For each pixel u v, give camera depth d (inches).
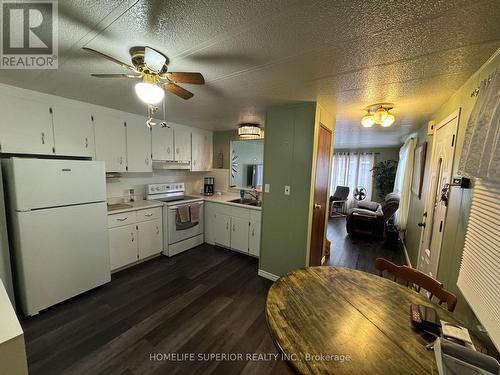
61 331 73.0
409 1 34.8
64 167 83.8
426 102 86.7
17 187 73.2
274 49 50.9
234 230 138.8
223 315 82.6
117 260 109.4
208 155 173.3
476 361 30.4
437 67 57.1
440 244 77.7
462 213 60.3
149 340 70.1
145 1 36.4
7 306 38.3
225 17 40.2
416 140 155.9
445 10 36.4
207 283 104.9
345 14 38.4
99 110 106.4
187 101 93.7
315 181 100.4
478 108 46.8
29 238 76.4
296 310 44.9
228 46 50.1
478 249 47.4
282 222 104.9
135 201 134.3
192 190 174.9
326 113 106.2
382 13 37.8
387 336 38.4
